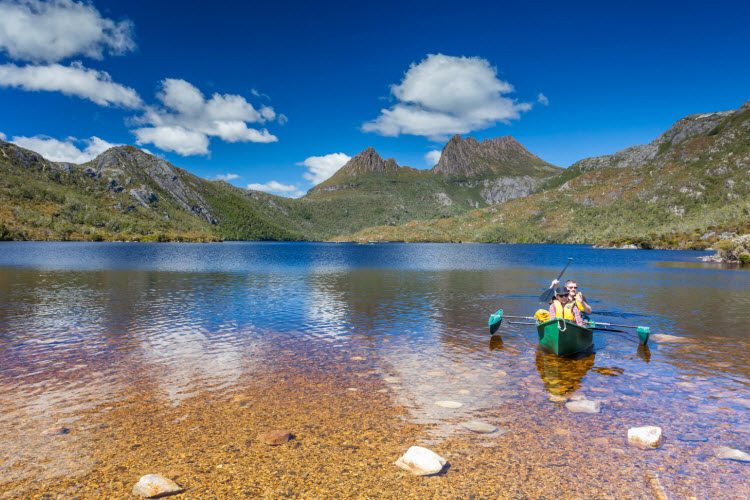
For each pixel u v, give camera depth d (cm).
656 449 856
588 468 783
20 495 689
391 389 1225
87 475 754
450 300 3128
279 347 1714
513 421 998
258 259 9894
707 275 5569
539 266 7775
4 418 1003
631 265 8081
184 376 1339
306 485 726
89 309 2611
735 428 955
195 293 3416
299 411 1059
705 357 1580
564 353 1588
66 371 1380
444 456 830
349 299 3144
